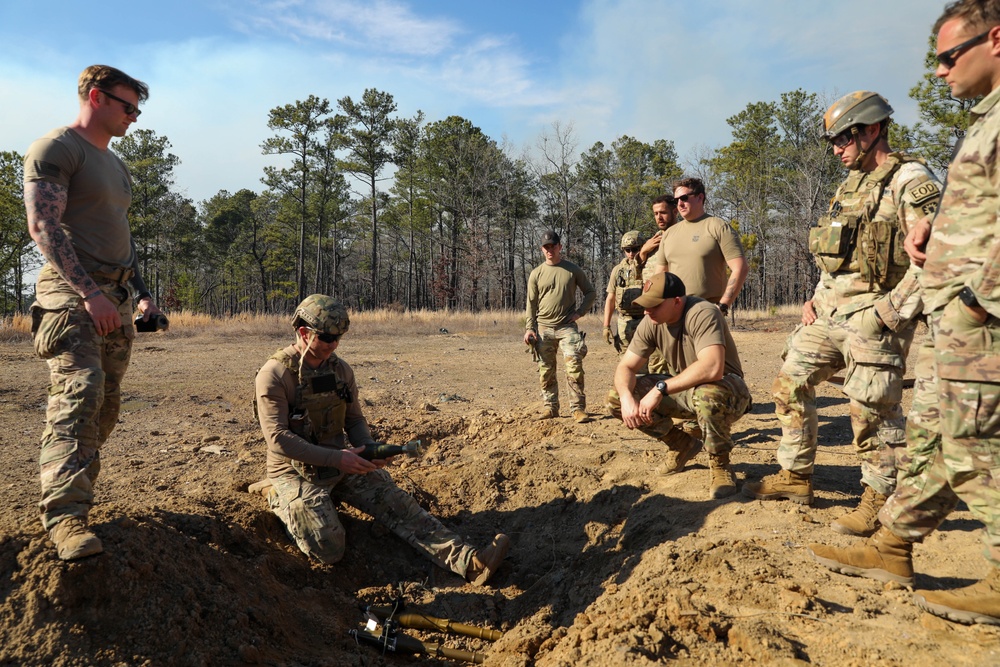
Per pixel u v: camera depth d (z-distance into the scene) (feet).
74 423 9.19
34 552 8.73
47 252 8.93
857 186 10.62
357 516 13.41
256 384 11.83
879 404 10.05
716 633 7.93
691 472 14.39
